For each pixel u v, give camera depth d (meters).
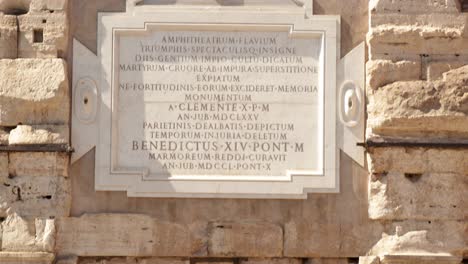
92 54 20.91
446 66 20.81
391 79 20.80
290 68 20.97
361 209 20.62
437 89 20.62
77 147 20.67
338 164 20.70
